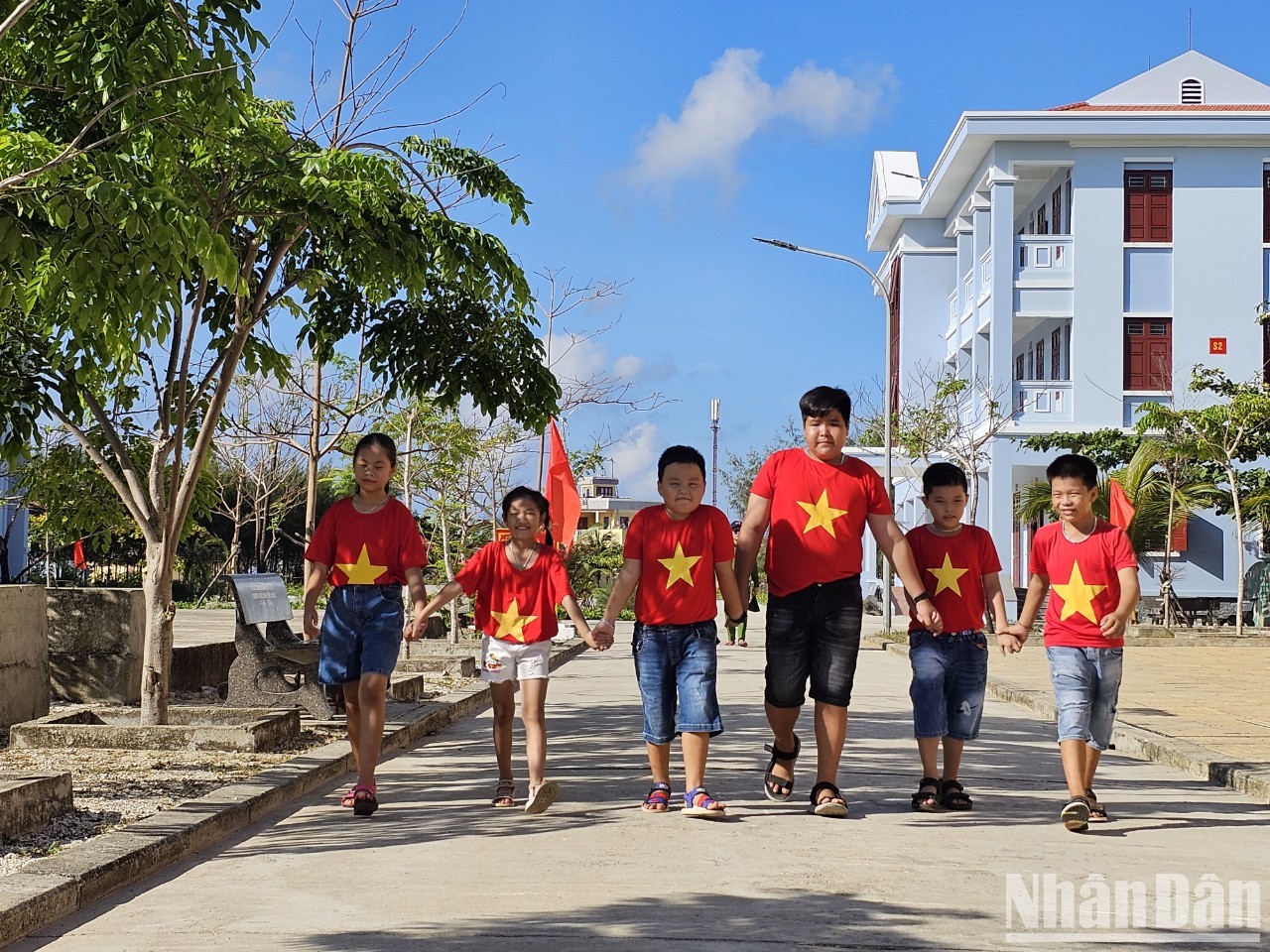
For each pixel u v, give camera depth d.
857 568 7.48
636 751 10.13
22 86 8.32
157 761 8.76
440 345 11.44
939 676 7.59
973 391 34.84
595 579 33.56
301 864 6.19
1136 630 26.09
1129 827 7.25
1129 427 32.38
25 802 6.43
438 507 21.91
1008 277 32.75
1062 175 34.34
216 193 9.11
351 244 9.31
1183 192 32.81
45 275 7.23
